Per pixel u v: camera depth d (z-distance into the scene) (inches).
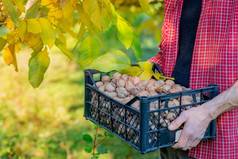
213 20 47.5
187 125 42.3
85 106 49.5
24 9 37.5
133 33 46.4
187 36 51.6
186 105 42.6
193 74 49.8
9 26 42.4
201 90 43.0
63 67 190.9
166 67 53.8
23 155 111.7
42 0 40.7
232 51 46.3
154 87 47.3
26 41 41.9
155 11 80.6
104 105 45.6
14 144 116.7
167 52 53.6
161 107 42.3
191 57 50.8
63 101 154.6
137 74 51.1
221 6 46.9
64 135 123.4
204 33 48.4
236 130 47.1
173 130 42.1
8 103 146.4
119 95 45.0
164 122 41.1
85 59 46.3
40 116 139.2
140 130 39.3
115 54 49.0
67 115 141.4
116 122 44.1
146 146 39.8
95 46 46.0
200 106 43.1
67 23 43.4
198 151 48.5
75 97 161.2
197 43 49.2
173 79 51.1
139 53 47.9
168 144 42.1
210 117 43.1
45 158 110.4
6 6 36.0
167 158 56.1
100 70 47.1
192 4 51.2
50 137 122.3
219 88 47.1
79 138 120.0
